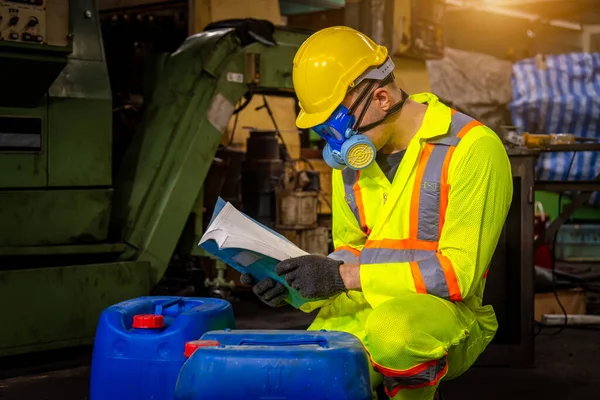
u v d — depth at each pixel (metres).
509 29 10.76
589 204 8.92
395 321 2.12
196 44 4.89
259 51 4.98
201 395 1.84
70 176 4.29
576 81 9.09
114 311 2.34
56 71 4.04
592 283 6.55
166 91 4.89
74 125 4.29
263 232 2.30
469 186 2.24
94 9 4.45
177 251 5.25
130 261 4.53
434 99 2.40
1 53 3.78
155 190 4.69
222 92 4.85
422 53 6.79
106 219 4.45
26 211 4.16
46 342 4.14
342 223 2.56
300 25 7.54
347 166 2.29
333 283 2.22
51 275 4.15
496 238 2.27
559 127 9.05
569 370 4.16
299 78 2.32
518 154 4.12
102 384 2.26
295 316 5.60
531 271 4.16
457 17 10.55
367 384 1.89
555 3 10.38
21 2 3.83
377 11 6.61
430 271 2.20
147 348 2.22
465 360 2.38
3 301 3.99
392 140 2.38
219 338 2.01
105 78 4.43
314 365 1.83
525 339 4.18
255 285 2.35
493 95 8.99
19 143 4.11
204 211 5.52
